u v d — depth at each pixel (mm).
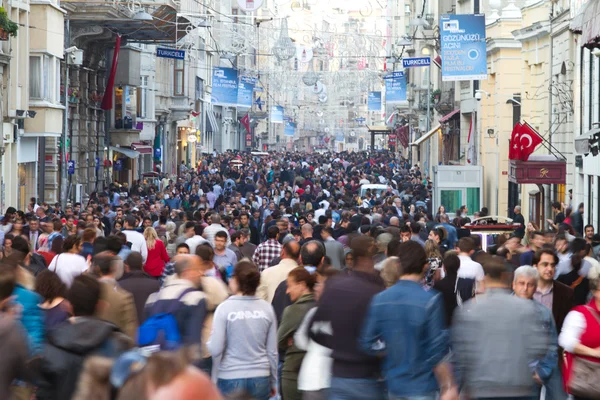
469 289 23344
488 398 16094
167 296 18141
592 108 60938
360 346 16391
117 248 24594
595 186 59250
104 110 105188
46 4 73625
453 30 64750
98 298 15711
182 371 8555
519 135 63844
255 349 18844
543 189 72812
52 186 82875
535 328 16234
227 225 47469
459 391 16875
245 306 18875
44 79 74500
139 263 22609
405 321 16125
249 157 176875
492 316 16141
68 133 90938
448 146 116375
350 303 16641
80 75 95625
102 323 15344
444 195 71125
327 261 24875
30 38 73562
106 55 105812
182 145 162375
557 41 69438
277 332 20000
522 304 16266
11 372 14922
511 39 84812
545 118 74312
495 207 87500
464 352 16234
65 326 15336
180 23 94562
